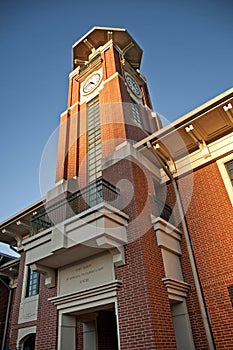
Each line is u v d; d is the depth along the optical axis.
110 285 6.41
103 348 8.43
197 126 8.70
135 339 5.59
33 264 7.58
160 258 7.05
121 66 14.63
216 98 8.03
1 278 13.30
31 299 10.30
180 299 7.01
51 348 6.81
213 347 6.32
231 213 7.66
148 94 16.09
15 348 9.53
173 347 5.70
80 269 7.45
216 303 6.82
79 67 16.55
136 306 5.92
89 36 16.88
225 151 8.56
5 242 13.04
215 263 7.32
